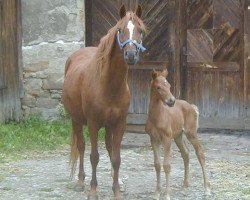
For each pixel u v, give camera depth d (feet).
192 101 37.32
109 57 22.15
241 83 36.58
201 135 36.68
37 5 37.29
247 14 36.14
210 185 25.17
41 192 24.85
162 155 31.32
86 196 24.31
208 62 36.86
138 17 22.08
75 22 37.14
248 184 26.00
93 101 22.68
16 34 37.52
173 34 37.11
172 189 25.21
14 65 37.55
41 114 37.91
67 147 33.32
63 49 37.32
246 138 35.96
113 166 23.20
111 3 37.81
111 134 24.39
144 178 27.12
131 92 37.83
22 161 30.30
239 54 36.47
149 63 37.52
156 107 23.00
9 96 37.32
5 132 34.63
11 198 24.04
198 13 36.81
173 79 37.27
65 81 25.31
